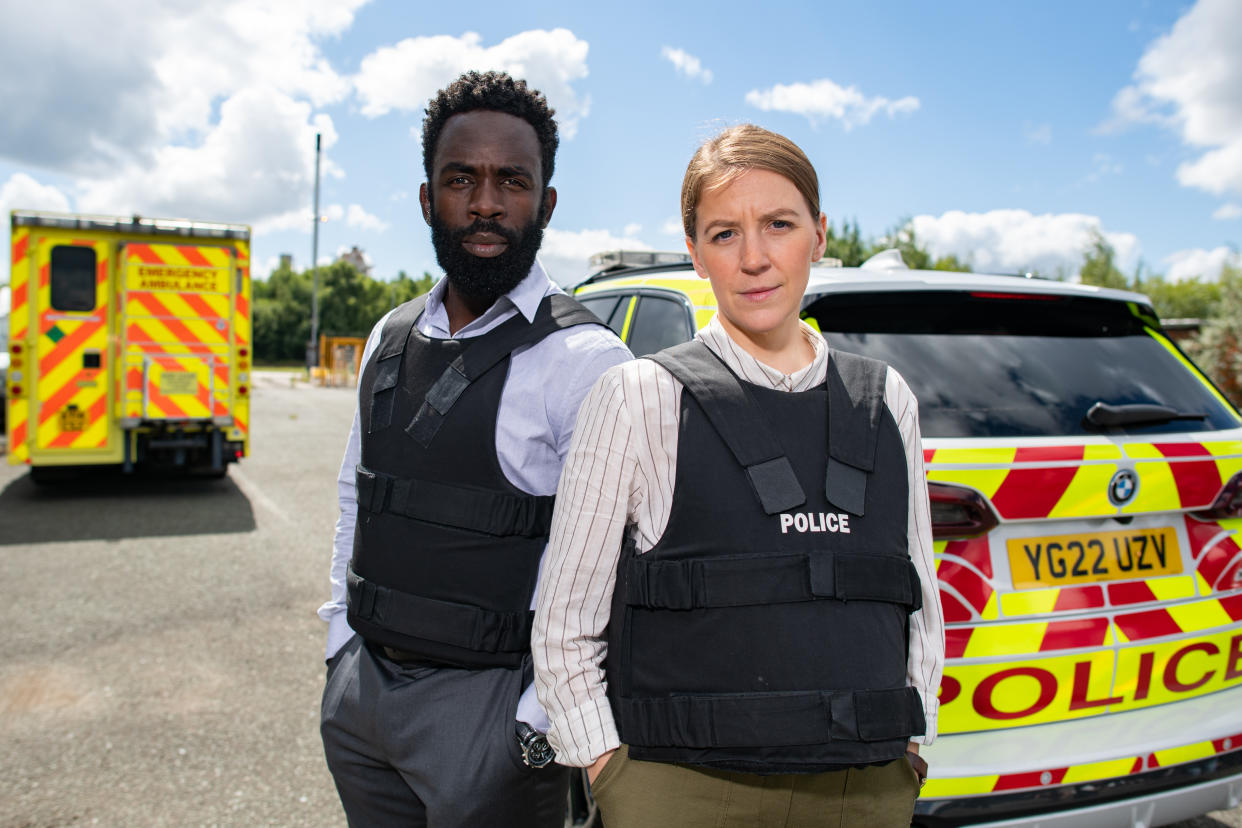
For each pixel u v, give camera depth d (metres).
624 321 3.06
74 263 6.98
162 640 3.83
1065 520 1.86
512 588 1.37
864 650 1.09
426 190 1.53
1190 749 1.78
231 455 7.64
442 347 1.43
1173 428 2.04
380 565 1.41
